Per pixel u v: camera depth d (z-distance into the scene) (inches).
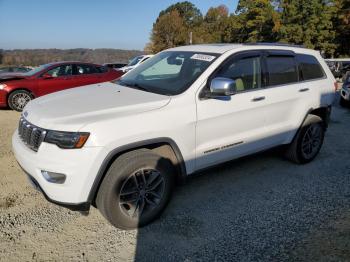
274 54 168.2
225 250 115.0
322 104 191.3
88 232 123.7
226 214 137.9
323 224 131.3
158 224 129.7
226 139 146.0
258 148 162.9
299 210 141.9
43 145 111.1
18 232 122.2
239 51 152.5
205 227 128.4
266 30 1744.6
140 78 159.5
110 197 115.7
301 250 115.0
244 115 149.8
